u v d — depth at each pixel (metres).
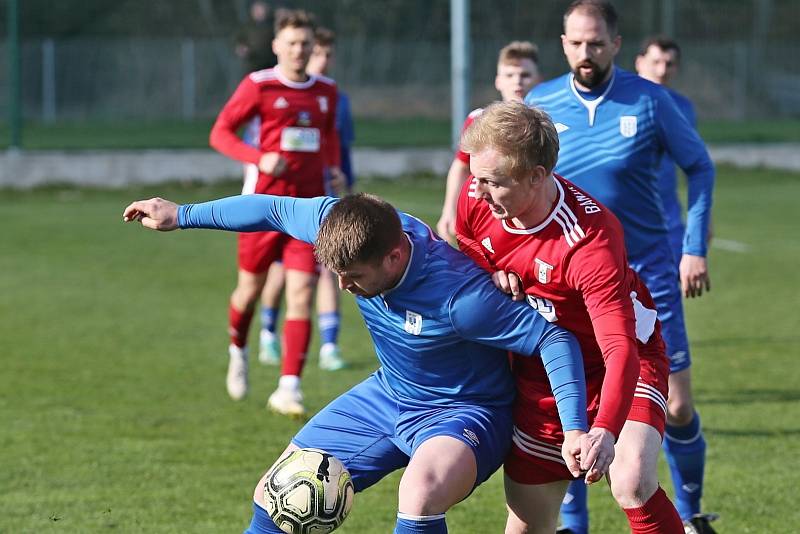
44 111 62.16
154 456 12.90
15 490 11.62
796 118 70.56
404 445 8.02
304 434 8.27
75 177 44.59
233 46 65.50
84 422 14.36
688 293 10.52
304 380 17.00
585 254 7.48
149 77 63.84
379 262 7.25
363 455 8.12
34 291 24.38
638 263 10.56
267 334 18.41
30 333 20.11
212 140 15.57
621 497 7.71
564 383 7.33
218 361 18.20
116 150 48.06
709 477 12.23
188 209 8.34
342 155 19.97
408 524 7.24
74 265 27.97
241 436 13.79
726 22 73.62
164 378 16.92
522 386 8.11
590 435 6.91
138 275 26.70
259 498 7.97
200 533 10.38
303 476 7.73
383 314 7.78
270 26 22.88
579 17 10.20
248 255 14.98
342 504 7.76
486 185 7.27
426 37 71.62
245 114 15.67
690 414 10.47
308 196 16.12
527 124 7.17
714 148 54.09
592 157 10.46
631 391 7.07
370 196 7.45
